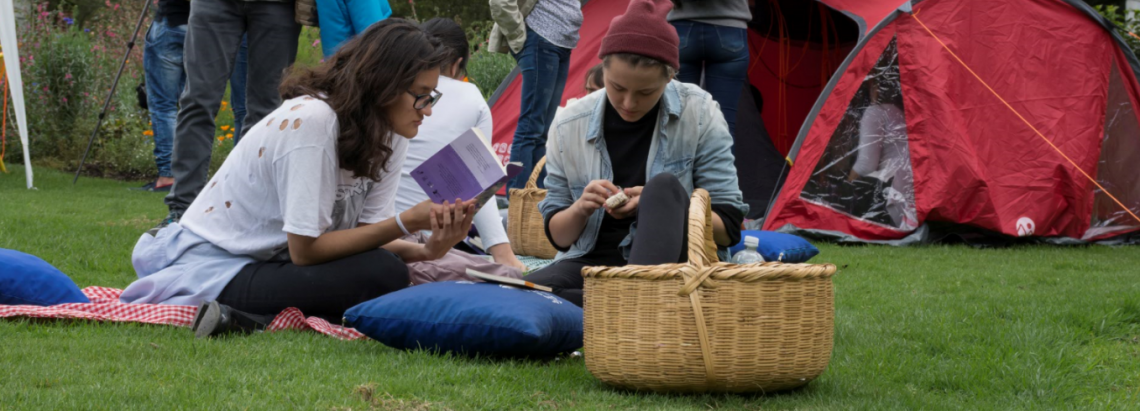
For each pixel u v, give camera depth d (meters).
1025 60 10.89
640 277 3.64
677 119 4.97
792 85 14.20
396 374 3.84
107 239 8.04
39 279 5.09
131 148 16.23
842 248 10.05
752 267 3.60
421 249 5.28
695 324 3.57
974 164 10.52
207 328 4.50
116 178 15.55
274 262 5.07
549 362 4.29
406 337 4.29
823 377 4.14
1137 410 3.87
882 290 7.01
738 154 13.82
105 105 13.83
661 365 3.61
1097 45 11.03
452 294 4.28
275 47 8.17
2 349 3.99
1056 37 10.97
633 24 4.56
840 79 10.78
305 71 4.96
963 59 10.75
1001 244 10.73
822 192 10.78
